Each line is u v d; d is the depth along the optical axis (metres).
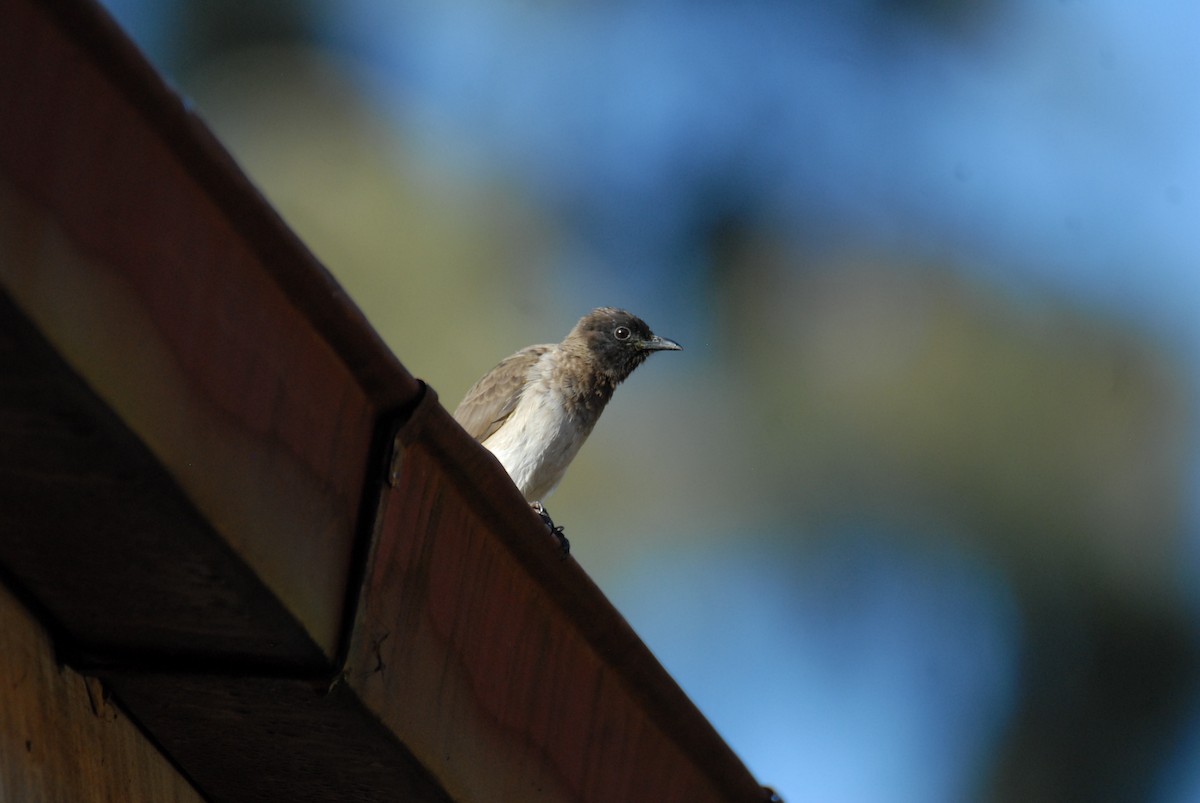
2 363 5.47
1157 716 26.45
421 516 7.77
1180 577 26.62
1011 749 26.31
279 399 6.68
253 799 8.46
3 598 6.73
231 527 6.36
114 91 5.77
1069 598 26.34
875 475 26.34
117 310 5.76
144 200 5.91
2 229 5.28
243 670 7.13
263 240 6.44
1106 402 27.39
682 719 10.17
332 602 7.09
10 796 6.68
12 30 5.37
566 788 9.30
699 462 26.12
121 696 7.45
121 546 6.38
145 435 5.87
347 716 7.42
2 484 6.04
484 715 8.46
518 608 8.72
